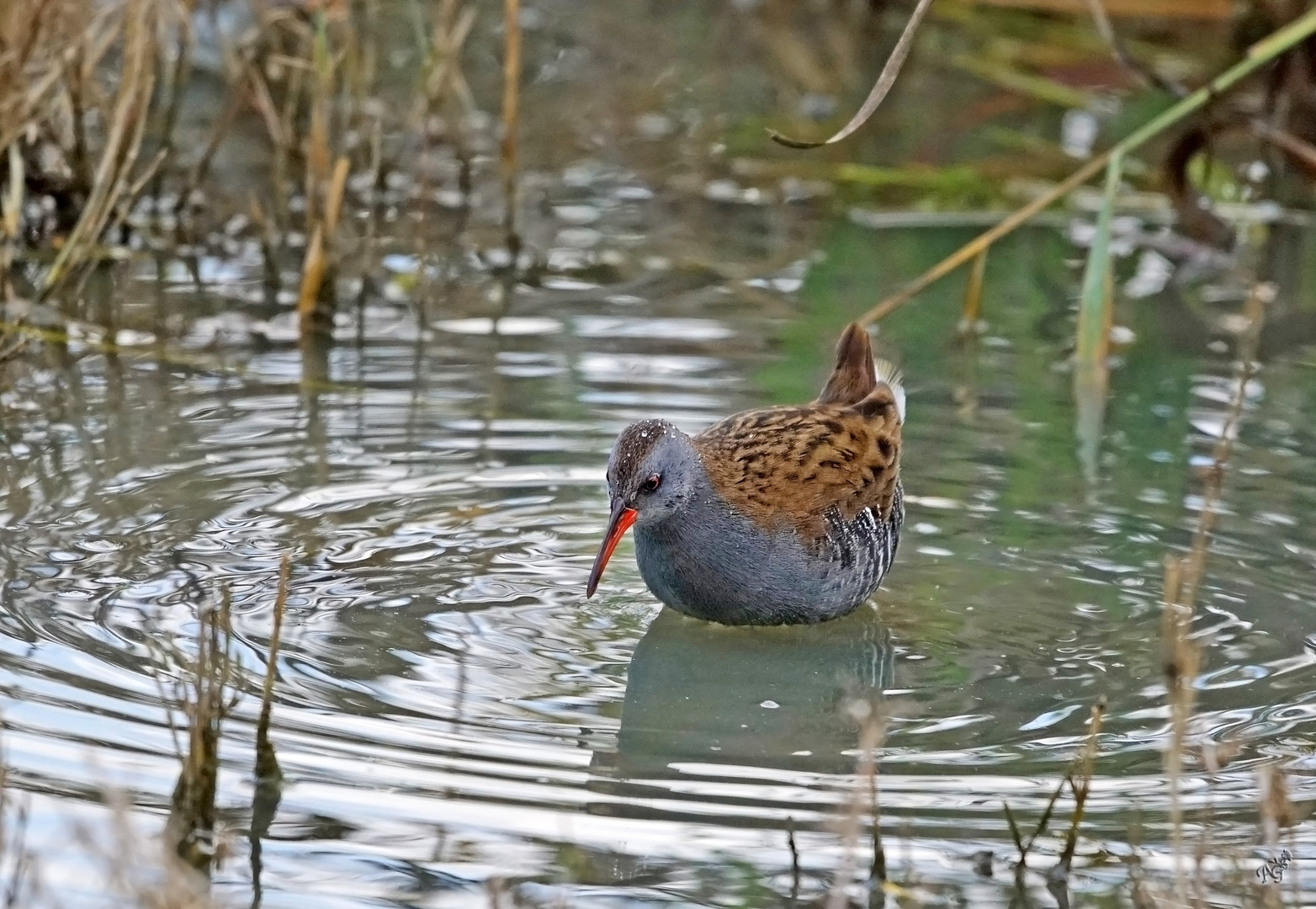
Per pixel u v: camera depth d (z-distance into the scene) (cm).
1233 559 1046
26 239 1447
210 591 961
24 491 1070
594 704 881
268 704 773
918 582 1037
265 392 1231
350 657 906
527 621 969
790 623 1006
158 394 1224
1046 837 768
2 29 1335
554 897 714
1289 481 1146
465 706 866
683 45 1903
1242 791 807
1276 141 1472
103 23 1560
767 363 1282
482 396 1230
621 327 1347
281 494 1086
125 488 1080
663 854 748
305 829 752
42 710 827
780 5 1972
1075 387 1288
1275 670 926
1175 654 775
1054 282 1476
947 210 1596
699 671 945
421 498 1091
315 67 1420
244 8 1750
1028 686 916
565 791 792
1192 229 1526
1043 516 1104
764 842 761
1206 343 1375
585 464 1141
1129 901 725
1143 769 828
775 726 874
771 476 988
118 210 1398
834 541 989
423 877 724
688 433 1161
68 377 1246
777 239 1528
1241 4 1761
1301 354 1363
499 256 1473
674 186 1614
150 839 731
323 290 1362
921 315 1398
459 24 1672
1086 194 1614
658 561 989
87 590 952
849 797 799
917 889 728
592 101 1767
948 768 830
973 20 1891
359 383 1248
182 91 1593
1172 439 1210
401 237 1499
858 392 1112
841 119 1745
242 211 1523
